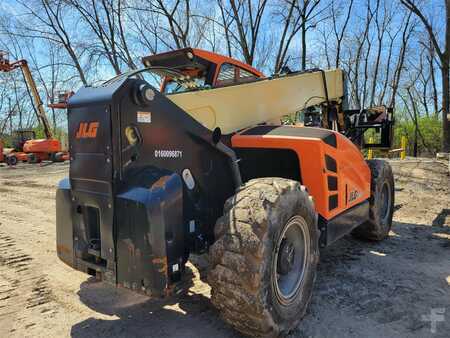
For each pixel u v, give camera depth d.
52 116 38.00
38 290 3.62
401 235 5.17
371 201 4.59
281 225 2.52
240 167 3.79
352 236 5.00
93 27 20.25
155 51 20.38
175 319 2.99
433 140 28.52
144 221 2.37
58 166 20.25
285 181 2.74
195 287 3.56
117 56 20.48
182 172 2.85
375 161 4.89
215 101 3.57
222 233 2.49
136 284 2.45
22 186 11.80
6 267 4.26
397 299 3.23
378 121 5.94
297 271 2.85
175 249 2.49
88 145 2.63
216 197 3.12
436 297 3.26
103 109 2.52
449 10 20.11
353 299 3.24
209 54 4.13
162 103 2.70
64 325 2.96
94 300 3.37
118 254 2.52
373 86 31.20
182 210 2.56
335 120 5.63
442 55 20.41
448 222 5.82
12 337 2.79
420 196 7.81
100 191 2.58
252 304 2.34
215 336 2.73
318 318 2.93
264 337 2.45
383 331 2.74
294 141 3.41
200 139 2.94
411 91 36.12
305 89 4.88
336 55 28.17
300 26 19.23
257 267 2.33
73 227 2.86
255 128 3.89
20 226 6.28
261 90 4.10
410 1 20.72
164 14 19.34
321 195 3.36
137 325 2.93
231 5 18.83
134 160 2.57
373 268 3.95
